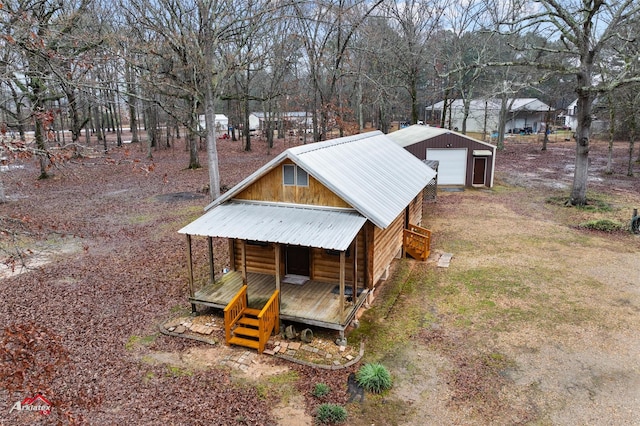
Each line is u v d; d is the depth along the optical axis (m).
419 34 36.03
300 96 38.19
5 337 5.98
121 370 9.90
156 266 15.92
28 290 13.78
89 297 13.42
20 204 24.34
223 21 25.45
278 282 11.27
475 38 36.53
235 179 31.84
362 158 15.33
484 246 18.06
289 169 12.40
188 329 11.70
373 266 12.73
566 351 10.70
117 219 21.78
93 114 61.38
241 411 8.71
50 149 6.52
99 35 20.94
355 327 11.91
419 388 9.48
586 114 22.52
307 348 10.89
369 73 37.09
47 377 6.29
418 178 16.88
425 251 16.52
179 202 25.12
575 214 22.22
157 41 21.70
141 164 8.41
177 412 8.61
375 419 8.59
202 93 21.62
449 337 11.45
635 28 23.81
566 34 22.30
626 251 17.09
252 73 52.28
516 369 10.06
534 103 62.78
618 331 11.49
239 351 10.80
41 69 12.20
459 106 55.81
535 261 16.30
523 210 23.36
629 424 8.34
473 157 29.12
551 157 42.59
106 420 8.30
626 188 27.52
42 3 14.16
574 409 8.77
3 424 8.26
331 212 11.99
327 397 9.19
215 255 16.98
